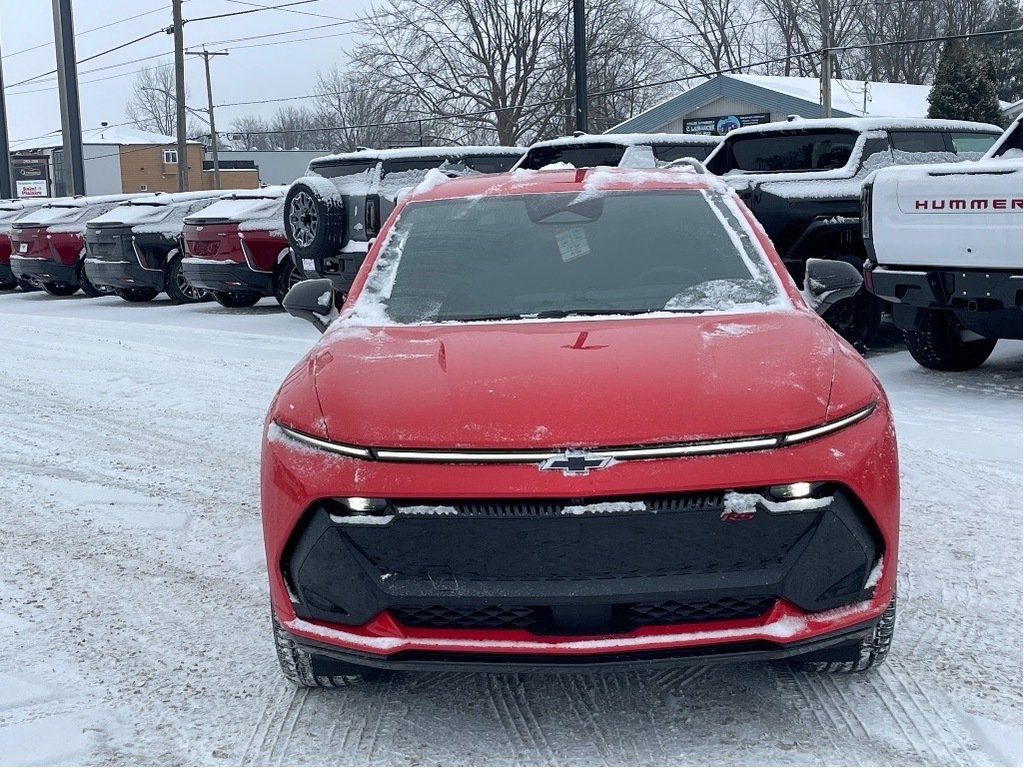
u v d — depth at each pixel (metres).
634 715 3.11
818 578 2.77
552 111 48.22
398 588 2.78
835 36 54.03
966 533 4.60
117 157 81.50
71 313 16.45
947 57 36.31
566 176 4.59
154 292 18.33
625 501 2.70
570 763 2.86
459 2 47.22
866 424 2.94
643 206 4.28
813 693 3.20
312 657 3.12
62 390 9.08
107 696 3.34
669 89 52.44
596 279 3.86
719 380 2.97
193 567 4.57
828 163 9.17
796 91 35.41
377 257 4.16
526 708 3.18
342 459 2.86
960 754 2.82
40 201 22.39
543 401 2.89
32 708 3.26
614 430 2.77
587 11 47.66
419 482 2.75
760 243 4.07
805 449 2.79
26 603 4.20
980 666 3.34
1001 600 3.88
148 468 6.32
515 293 3.82
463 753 2.93
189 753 2.97
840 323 8.76
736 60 55.25
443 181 4.76
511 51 48.19
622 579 2.71
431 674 3.44
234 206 14.83
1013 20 53.50
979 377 7.82
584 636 2.75
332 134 73.94
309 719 3.16
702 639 2.73
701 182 4.50
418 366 3.20
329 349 3.48
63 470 6.35
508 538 2.72
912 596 3.93
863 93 37.03
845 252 8.97
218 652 3.67
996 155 7.36
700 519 2.71
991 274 6.49
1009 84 53.12
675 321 3.49
